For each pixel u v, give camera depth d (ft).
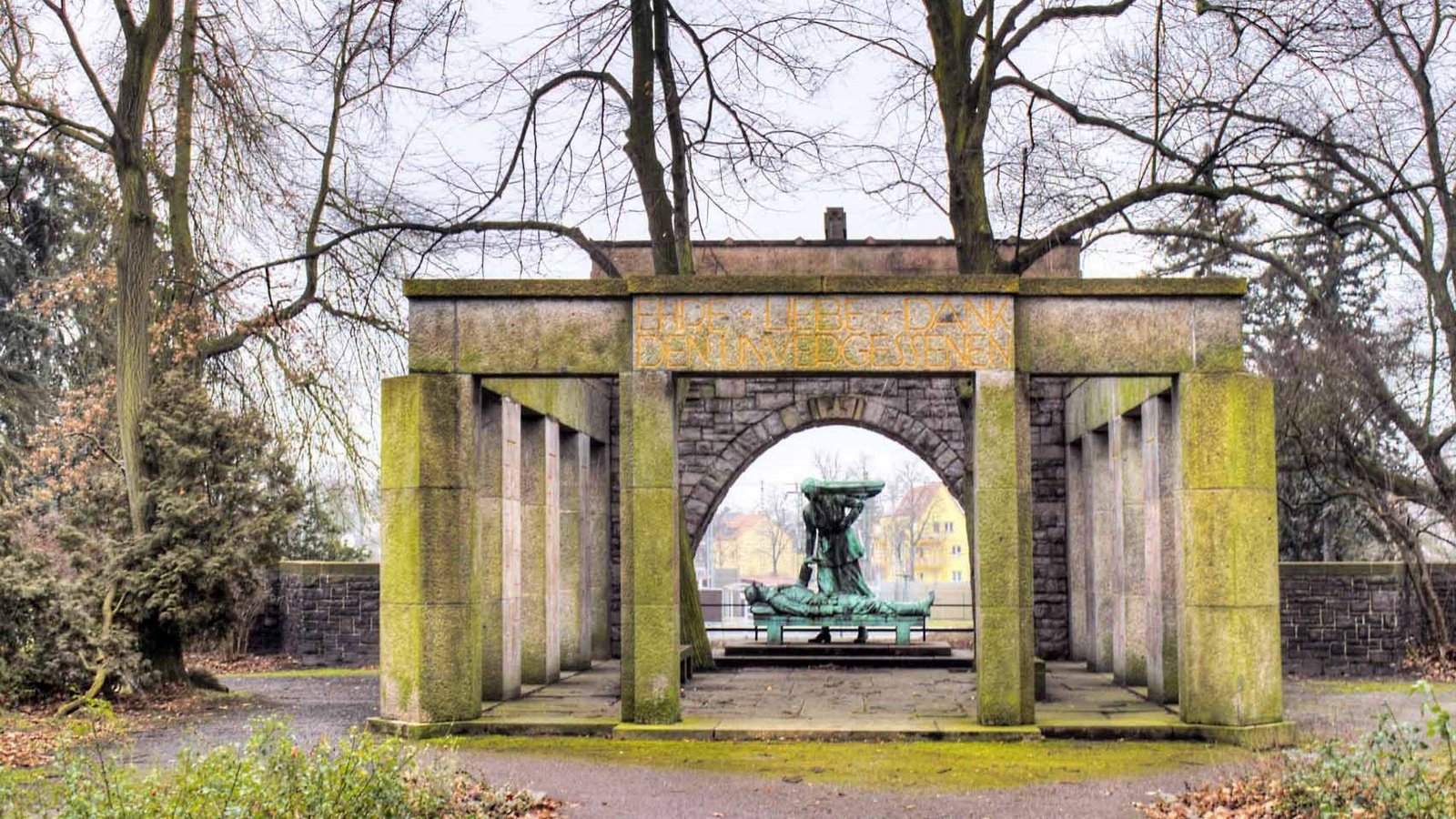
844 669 69.51
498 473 52.95
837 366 44.16
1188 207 67.00
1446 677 67.05
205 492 59.06
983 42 64.64
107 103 60.29
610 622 76.28
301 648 77.92
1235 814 31.35
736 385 80.94
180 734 45.65
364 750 29.27
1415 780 28.63
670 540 44.75
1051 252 79.10
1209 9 60.95
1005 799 34.45
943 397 80.28
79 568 57.93
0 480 87.20
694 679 63.52
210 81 66.54
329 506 92.43
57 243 98.84
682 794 35.09
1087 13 62.95
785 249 81.25
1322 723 46.80
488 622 52.49
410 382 45.32
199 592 57.62
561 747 42.24
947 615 160.15
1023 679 44.09
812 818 32.53
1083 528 72.69
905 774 37.81
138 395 60.03
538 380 58.54
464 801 32.07
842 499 77.41
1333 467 79.77
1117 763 39.45
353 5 66.39
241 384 70.49
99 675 53.01
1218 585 43.83
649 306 44.68
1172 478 49.52
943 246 80.89
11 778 32.42
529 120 68.64
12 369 97.55
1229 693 43.45
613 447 77.30
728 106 69.62
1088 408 66.64
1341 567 73.36
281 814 26.25
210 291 68.28
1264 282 93.40
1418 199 75.87
